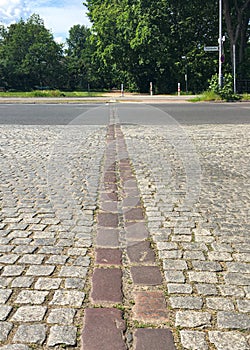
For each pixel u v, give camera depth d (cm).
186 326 248
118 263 334
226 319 256
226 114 1761
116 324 250
